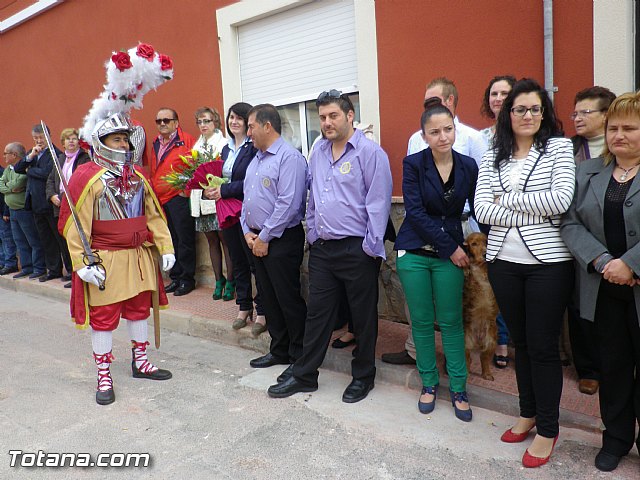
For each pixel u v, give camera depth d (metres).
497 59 4.15
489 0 4.14
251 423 3.41
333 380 4.02
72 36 7.76
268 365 4.35
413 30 4.57
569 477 2.69
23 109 8.91
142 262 4.03
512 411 3.34
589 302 2.63
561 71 3.85
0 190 7.53
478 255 3.31
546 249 2.67
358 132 3.47
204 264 6.37
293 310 4.03
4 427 3.48
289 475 2.83
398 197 4.74
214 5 6.05
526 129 2.72
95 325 3.84
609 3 3.58
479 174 2.98
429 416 3.39
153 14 6.68
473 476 2.75
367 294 3.54
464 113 4.38
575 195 2.67
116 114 3.84
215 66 6.18
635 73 3.60
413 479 2.75
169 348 4.95
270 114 3.75
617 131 2.48
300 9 5.46
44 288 7.24
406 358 3.95
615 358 2.65
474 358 3.98
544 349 2.70
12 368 4.55
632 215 2.45
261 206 3.85
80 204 3.70
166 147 5.90
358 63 4.96
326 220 3.49
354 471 2.84
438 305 3.28
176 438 3.27
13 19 8.54
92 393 3.98
